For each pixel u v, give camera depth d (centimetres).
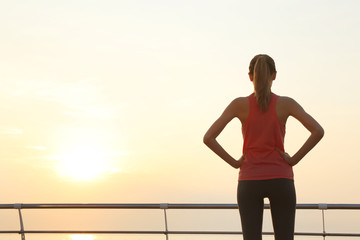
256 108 239
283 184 233
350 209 457
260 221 238
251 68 244
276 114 237
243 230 240
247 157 242
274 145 238
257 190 236
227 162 245
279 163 236
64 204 525
